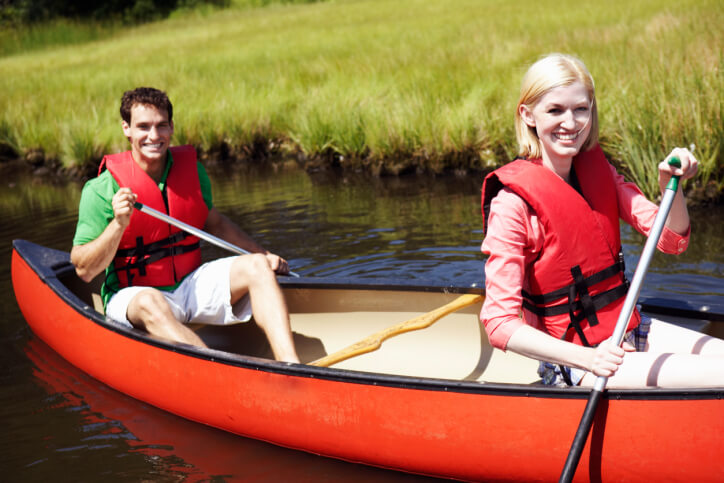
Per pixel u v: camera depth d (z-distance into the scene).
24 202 7.50
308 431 2.63
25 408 3.13
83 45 25.31
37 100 11.92
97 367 3.29
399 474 2.53
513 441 2.27
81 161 9.03
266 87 10.74
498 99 7.69
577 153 2.26
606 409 2.14
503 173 2.17
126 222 2.96
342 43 13.95
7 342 3.86
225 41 18.53
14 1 33.38
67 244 5.64
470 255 4.58
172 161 3.31
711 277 3.92
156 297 3.03
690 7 11.03
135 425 2.95
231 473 2.58
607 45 8.97
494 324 2.13
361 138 7.89
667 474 2.12
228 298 3.15
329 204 6.33
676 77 6.32
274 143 9.41
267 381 2.67
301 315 3.51
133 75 13.25
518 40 10.49
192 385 2.88
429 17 17.84
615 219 2.25
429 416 2.38
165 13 34.94
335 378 2.52
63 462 2.69
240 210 6.34
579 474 2.22
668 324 2.42
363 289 3.39
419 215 5.68
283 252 4.93
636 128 5.82
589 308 2.20
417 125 7.57
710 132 5.48
